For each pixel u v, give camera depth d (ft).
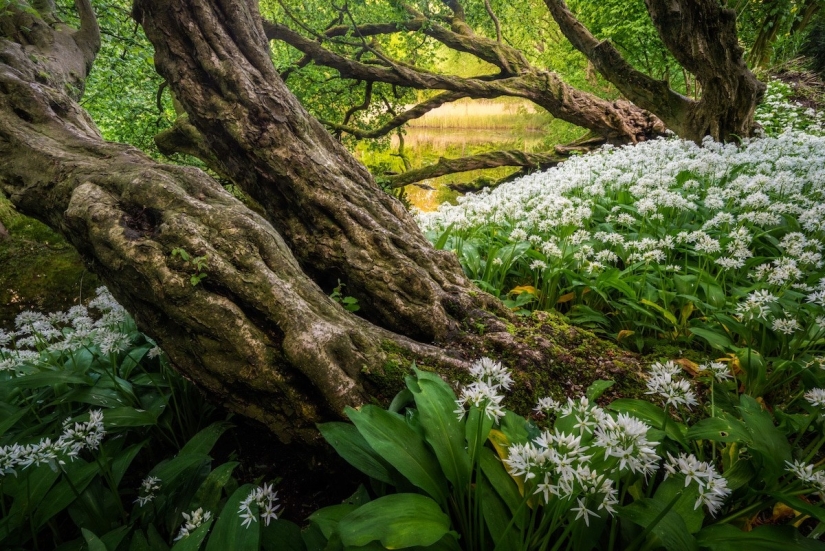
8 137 10.75
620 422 4.24
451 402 6.43
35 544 6.23
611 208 16.37
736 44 22.44
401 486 5.87
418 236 12.73
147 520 6.64
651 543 5.22
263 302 7.09
